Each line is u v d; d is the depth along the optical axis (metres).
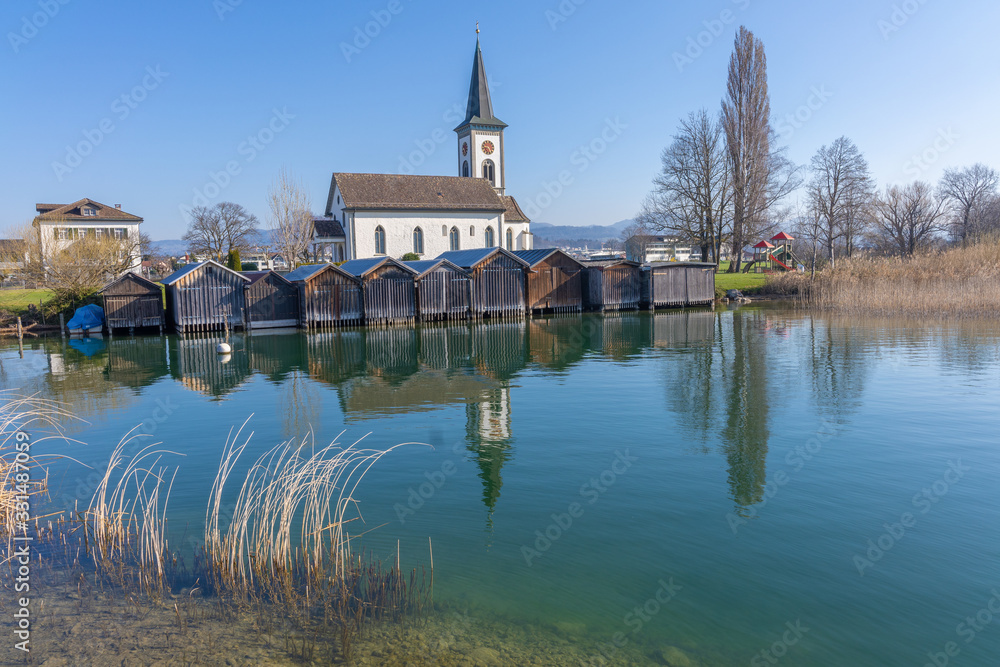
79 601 6.89
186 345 31.75
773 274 55.28
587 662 5.88
